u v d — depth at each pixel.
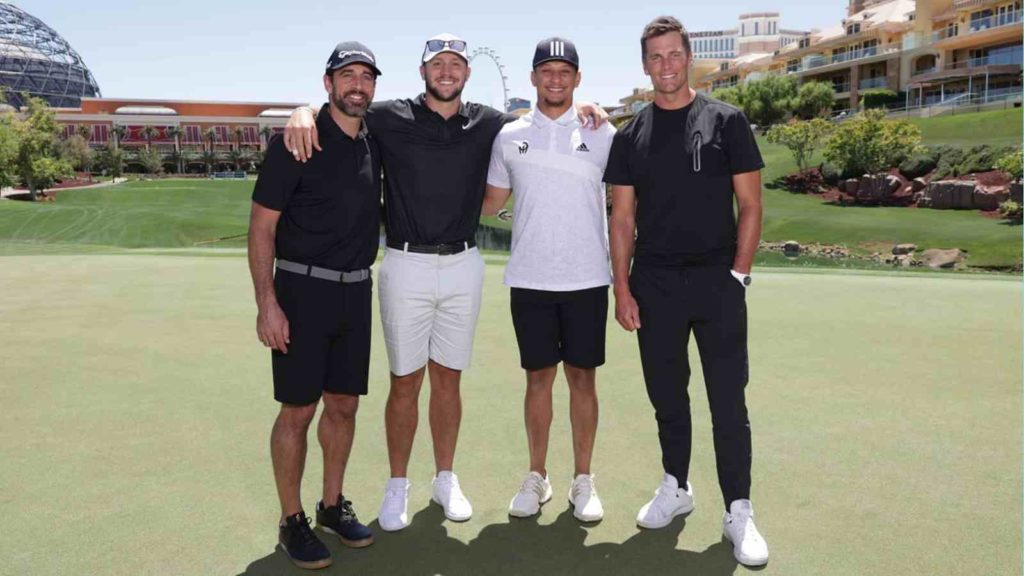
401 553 2.97
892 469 3.65
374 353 6.05
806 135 42.88
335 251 3.02
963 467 3.67
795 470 3.65
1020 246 25.50
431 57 3.13
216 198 60.12
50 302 8.28
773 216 35.19
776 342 6.26
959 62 51.66
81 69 164.12
